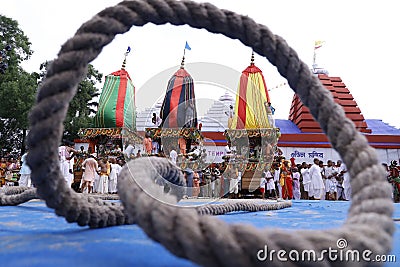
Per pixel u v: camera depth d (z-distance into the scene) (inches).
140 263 30.4
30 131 34.8
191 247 21.9
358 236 25.0
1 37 768.9
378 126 743.1
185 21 40.4
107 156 366.3
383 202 30.3
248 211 108.1
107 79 278.8
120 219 53.3
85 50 35.1
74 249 35.3
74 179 402.9
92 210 47.4
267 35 40.1
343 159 36.4
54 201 40.8
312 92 39.0
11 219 66.0
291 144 562.3
